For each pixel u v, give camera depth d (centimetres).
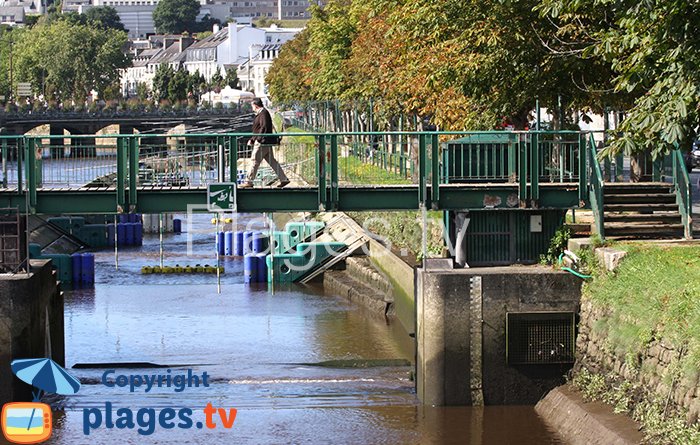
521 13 5350
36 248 7844
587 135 4681
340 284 7306
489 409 4241
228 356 5334
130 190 4456
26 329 4228
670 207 4597
